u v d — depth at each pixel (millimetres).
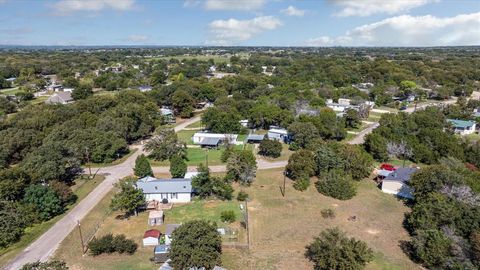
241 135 101562
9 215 48750
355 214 56188
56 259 43469
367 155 73125
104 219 53969
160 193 59594
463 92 159125
